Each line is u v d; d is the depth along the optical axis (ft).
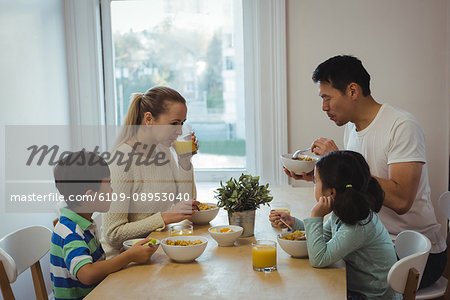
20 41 8.34
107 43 10.66
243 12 10.25
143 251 4.88
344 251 4.73
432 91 9.52
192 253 4.89
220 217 6.96
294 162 6.39
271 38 9.86
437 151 9.55
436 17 9.39
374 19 9.60
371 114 6.22
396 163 5.86
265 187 6.01
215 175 10.74
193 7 10.60
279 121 9.98
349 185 4.83
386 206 5.88
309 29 9.80
